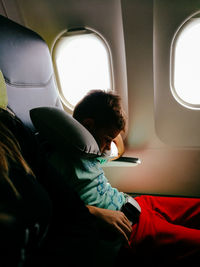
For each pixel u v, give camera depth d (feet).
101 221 2.48
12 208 1.24
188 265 2.56
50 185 2.03
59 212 1.94
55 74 5.17
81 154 2.64
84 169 2.87
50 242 1.71
